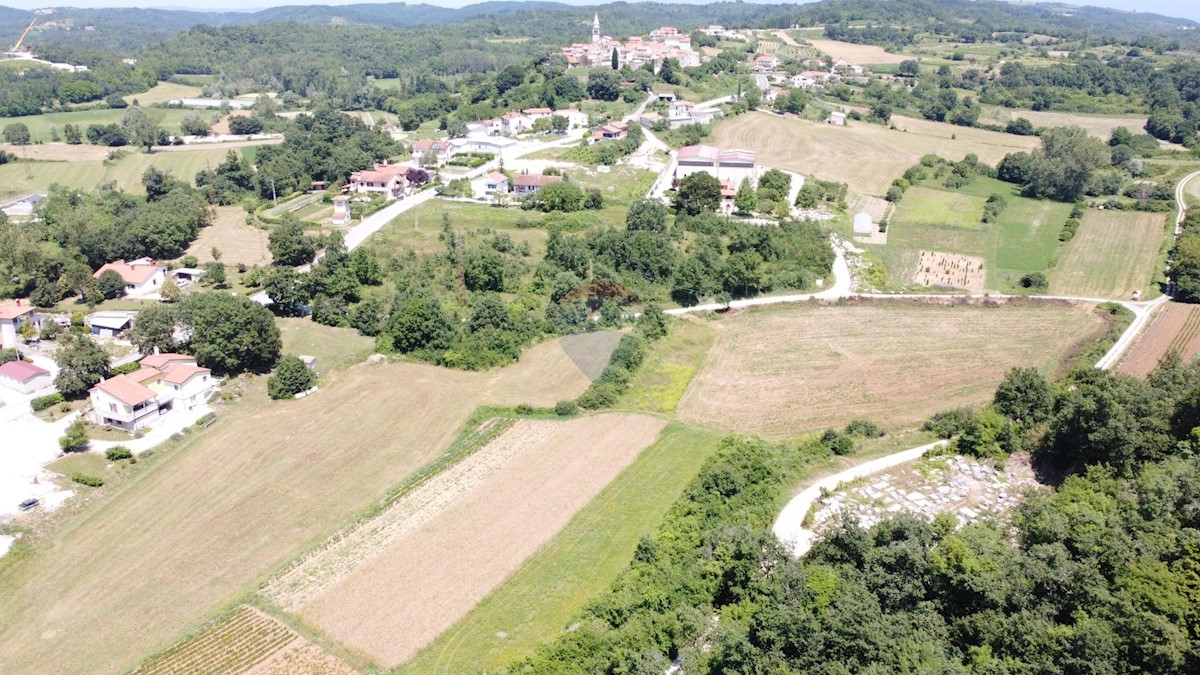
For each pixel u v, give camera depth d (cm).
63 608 6900
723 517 7969
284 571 7325
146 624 6712
